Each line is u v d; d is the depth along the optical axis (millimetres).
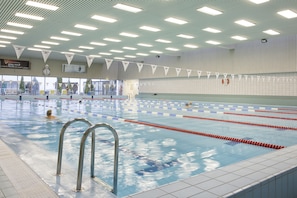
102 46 13781
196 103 16562
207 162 3596
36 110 10867
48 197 1838
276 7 7227
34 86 21109
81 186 2104
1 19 8492
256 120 8328
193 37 11344
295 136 5625
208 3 6918
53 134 5469
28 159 3234
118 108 12547
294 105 13773
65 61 22281
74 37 11414
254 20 8578
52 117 8039
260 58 15055
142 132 5992
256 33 10555
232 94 16547
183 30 10023
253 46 15391
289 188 2107
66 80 22750
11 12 7695
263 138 5387
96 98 23500
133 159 3707
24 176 2248
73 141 4805
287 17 8219
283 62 14031
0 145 3451
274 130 6434
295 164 2230
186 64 19297
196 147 4508
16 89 20250
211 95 17750
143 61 23062
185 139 5215
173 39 11805
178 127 6801
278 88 14430
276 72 14375
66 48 14516
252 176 1918
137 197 1572
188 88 19375
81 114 9648
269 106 14148
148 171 3180
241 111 11320
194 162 3590
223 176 1927
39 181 2146
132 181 2828
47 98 20141
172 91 20672
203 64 18156
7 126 6500
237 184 1758
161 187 1727
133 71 24094
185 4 6992
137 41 12320
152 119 8461
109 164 3402
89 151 4070
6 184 2053
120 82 26141
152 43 12844
